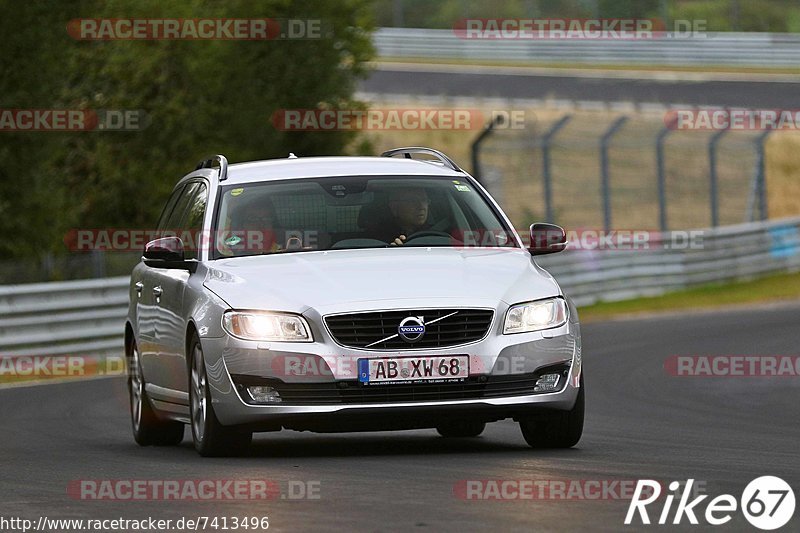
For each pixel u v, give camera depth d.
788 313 78.69
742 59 158.38
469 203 31.97
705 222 117.94
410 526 19.23
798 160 128.50
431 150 34.25
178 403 31.22
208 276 29.64
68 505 22.52
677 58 159.50
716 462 26.41
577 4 166.00
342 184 31.80
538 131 129.62
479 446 30.38
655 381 48.78
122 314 66.25
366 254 29.72
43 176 80.62
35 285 62.16
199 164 35.25
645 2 163.38
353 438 33.72
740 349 59.31
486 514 20.05
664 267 96.44
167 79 90.88
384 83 148.50
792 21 170.00
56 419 41.78
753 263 103.50
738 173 125.75
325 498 22.09
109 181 90.25
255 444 32.31
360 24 95.69
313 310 27.58
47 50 78.19
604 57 161.50
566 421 28.83
